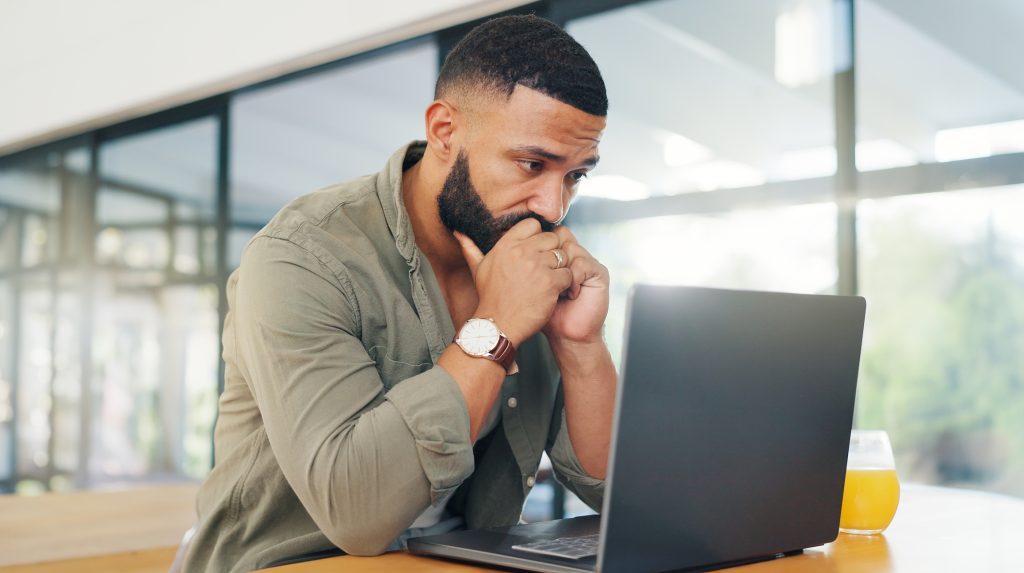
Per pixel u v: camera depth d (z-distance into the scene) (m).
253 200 4.57
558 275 1.02
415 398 0.92
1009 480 2.87
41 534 1.49
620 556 0.74
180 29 4.35
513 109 1.03
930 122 2.88
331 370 0.95
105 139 5.14
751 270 3.08
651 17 3.21
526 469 1.23
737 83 3.09
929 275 2.88
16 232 5.62
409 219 1.17
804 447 0.88
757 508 0.84
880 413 2.98
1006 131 2.79
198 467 4.64
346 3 3.62
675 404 0.76
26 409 5.51
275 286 0.99
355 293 1.06
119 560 1.35
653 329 0.73
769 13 3.04
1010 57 2.77
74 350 5.24
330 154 4.43
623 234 3.28
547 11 3.27
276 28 3.90
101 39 4.77
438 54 3.57
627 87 3.26
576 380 1.13
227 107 4.55
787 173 3.03
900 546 0.96
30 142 5.43
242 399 1.11
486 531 0.96
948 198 2.86
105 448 5.08
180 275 4.75
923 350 2.93
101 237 5.13
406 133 4.16
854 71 2.93
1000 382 2.83
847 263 2.95
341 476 0.89
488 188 1.07
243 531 1.10
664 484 0.76
